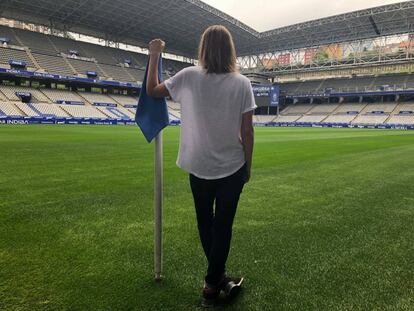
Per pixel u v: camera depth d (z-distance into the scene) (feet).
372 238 13.20
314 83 223.71
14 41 157.69
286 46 216.74
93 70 176.35
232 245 12.21
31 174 24.54
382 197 20.15
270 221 15.14
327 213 16.61
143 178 23.91
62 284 8.96
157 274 9.27
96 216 15.02
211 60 7.42
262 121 219.00
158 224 9.10
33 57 157.38
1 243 11.69
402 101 193.06
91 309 7.86
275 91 199.72
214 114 7.61
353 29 184.24
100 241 12.09
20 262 10.23
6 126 98.73
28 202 16.98
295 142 64.28
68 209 15.96
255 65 234.38
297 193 20.85
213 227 8.21
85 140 56.44
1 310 7.70
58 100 152.15
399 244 12.60
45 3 144.46
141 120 8.72
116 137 64.64
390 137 86.33
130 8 151.23
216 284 8.23
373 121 181.68
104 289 8.77
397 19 167.02
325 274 10.02
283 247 12.11
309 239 12.96
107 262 10.39
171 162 33.06
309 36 197.57
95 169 27.48
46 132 75.00
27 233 12.70
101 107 163.63
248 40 204.33
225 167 7.82
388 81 195.00
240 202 18.43
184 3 147.33
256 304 8.35
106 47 196.65
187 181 23.49
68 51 175.52
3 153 36.17
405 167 32.55
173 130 108.06
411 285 9.42
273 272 10.11
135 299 8.36
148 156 36.42
